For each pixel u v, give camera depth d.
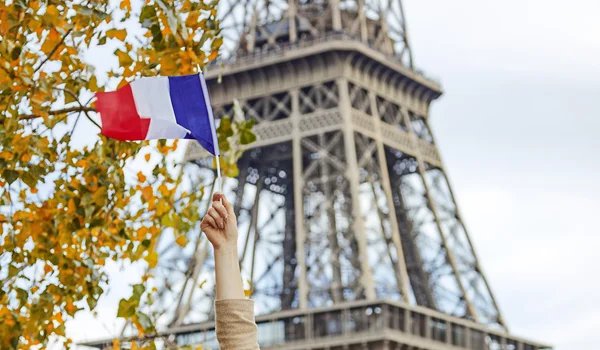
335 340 100.06
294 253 122.25
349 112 111.50
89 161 26.88
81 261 26.75
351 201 108.81
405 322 102.75
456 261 117.62
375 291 102.25
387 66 117.88
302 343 100.88
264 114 116.12
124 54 26.58
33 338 26.81
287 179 125.88
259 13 121.00
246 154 120.94
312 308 102.12
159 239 105.50
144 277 28.39
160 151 28.34
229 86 117.44
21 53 24.58
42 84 24.64
